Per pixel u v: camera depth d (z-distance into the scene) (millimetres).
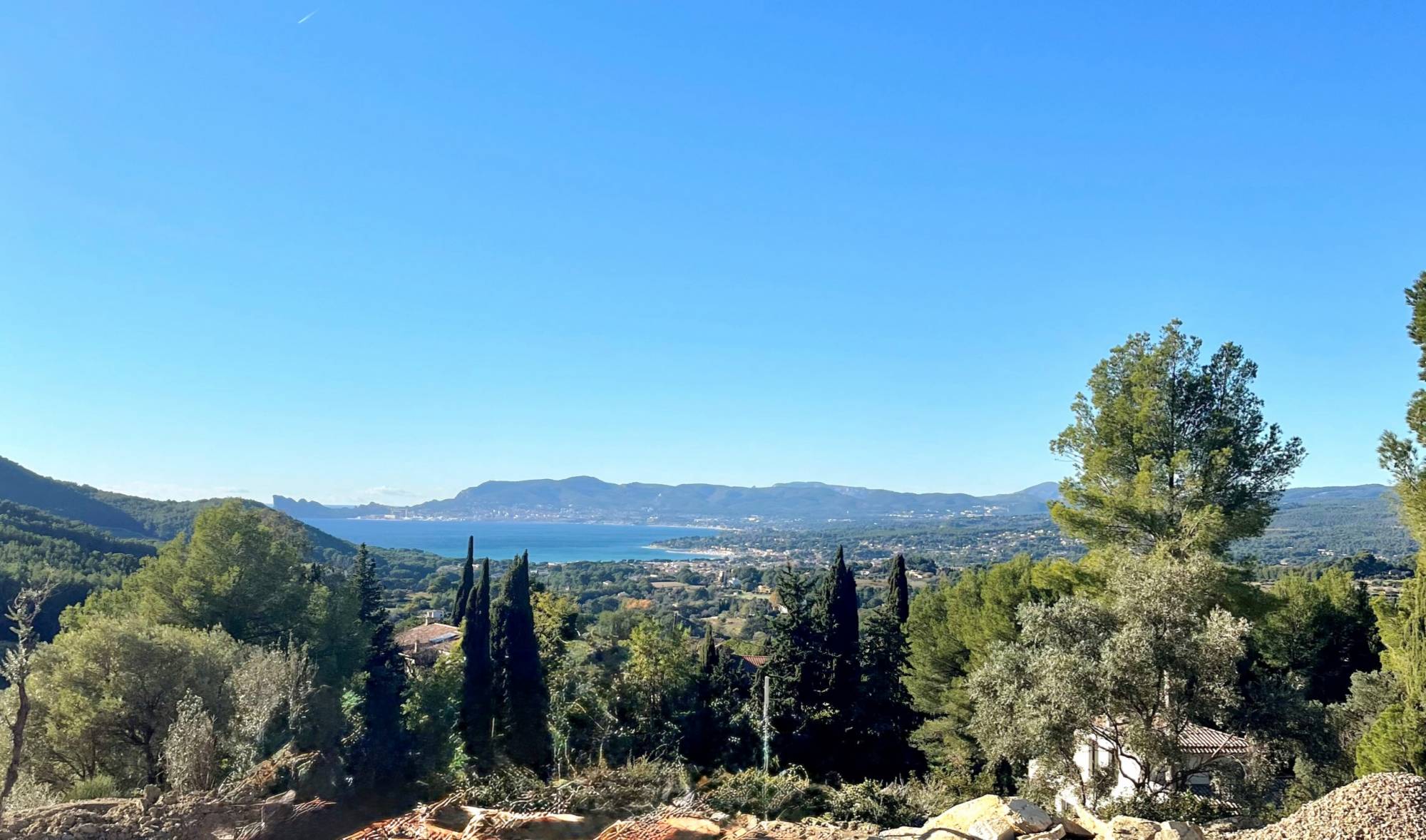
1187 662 14062
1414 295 15672
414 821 8742
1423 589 15867
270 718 15312
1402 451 15672
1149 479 19172
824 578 35750
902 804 11984
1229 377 20266
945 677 33406
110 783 15289
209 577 29625
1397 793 6535
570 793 10156
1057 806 14938
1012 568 31359
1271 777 15062
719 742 31281
